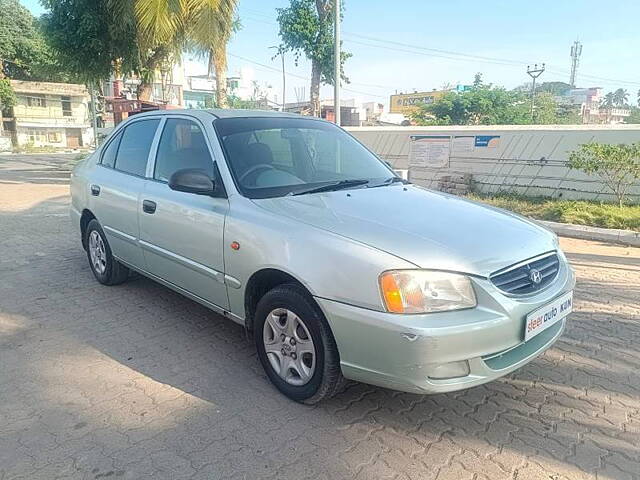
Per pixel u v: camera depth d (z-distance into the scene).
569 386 3.40
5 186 13.80
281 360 3.17
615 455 2.69
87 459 2.60
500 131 10.88
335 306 2.71
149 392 3.23
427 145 11.96
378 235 2.80
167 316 4.43
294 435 2.82
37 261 6.10
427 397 3.23
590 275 5.90
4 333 4.05
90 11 14.62
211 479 2.47
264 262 3.05
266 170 3.64
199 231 3.55
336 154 4.22
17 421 2.91
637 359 3.79
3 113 49.31
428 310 2.55
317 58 17.52
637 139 9.38
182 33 14.77
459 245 2.78
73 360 3.63
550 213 9.10
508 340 2.68
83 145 54.66
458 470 2.56
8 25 46.50
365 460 2.62
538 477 2.52
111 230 4.71
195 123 4.01
